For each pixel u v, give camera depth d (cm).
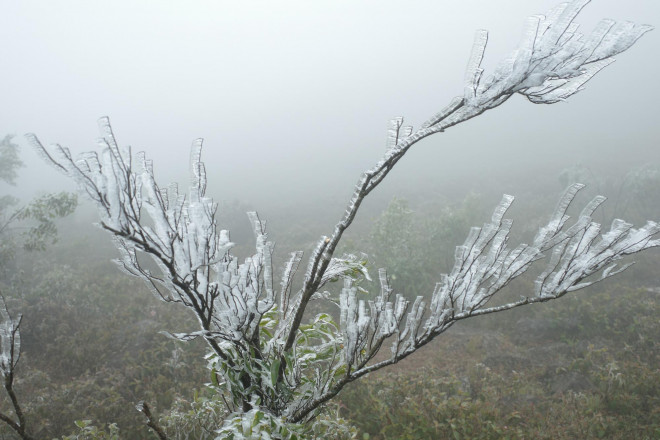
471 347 772
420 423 504
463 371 699
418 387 595
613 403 564
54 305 859
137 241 121
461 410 519
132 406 578
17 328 142
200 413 284
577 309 812
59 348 741
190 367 693
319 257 156
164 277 146
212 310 152
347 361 161
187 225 134
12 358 141
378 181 141
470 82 116
